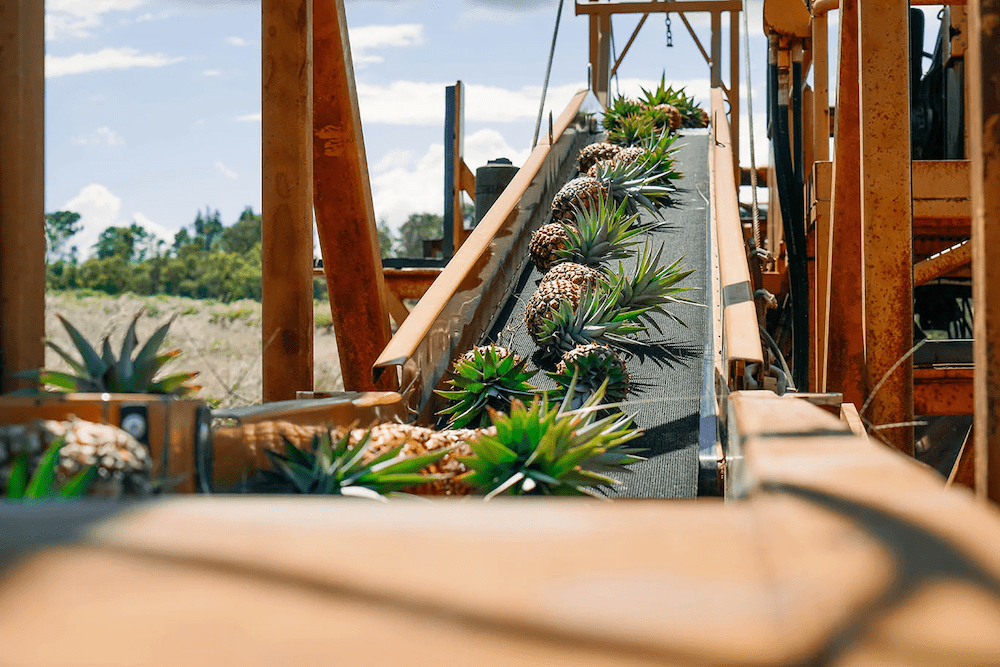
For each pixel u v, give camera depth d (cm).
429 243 1970
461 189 1692
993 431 253
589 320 725
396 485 352
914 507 95
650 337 773
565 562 83
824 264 1261
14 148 360
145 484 235
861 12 598
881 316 596
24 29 364
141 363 310
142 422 250
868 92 599
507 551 86
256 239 7300
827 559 78
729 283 692
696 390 661
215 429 309
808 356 1532
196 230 9675
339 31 701
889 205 596
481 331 801
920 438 1460
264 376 578
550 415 396
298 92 580
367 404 462
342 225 752
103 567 82
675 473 543
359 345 777
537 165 1102
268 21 577
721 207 930
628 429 602
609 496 518
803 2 1714
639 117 1585
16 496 208
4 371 360
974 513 93
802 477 113
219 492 308
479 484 390
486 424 604
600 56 2397
